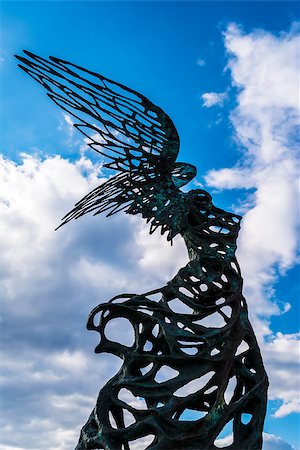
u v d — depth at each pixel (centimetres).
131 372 1380
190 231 1548
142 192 1552
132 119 1455
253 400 1381
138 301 1442
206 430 1292
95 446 1320
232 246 1540
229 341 1403
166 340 1382
